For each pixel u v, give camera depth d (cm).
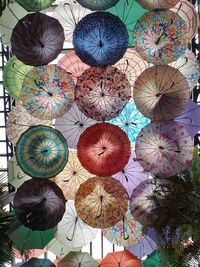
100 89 356
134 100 367
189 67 389
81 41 356
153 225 370
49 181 371
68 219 393
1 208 405
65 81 365
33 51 358
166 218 367
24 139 366
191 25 382
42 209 371
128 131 391
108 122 381
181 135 365
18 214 373
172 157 368
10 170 399
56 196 369
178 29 357
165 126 366
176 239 363
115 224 379
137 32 358
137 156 369
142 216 374
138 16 376
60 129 383
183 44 362
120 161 368
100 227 374
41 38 354
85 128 384
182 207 368
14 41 355
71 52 386
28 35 354
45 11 450
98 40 353
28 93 366
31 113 372
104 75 356
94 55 359
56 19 354
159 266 381
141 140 366
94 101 360
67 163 395
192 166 380
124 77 357
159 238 368
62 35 358
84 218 373
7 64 386
